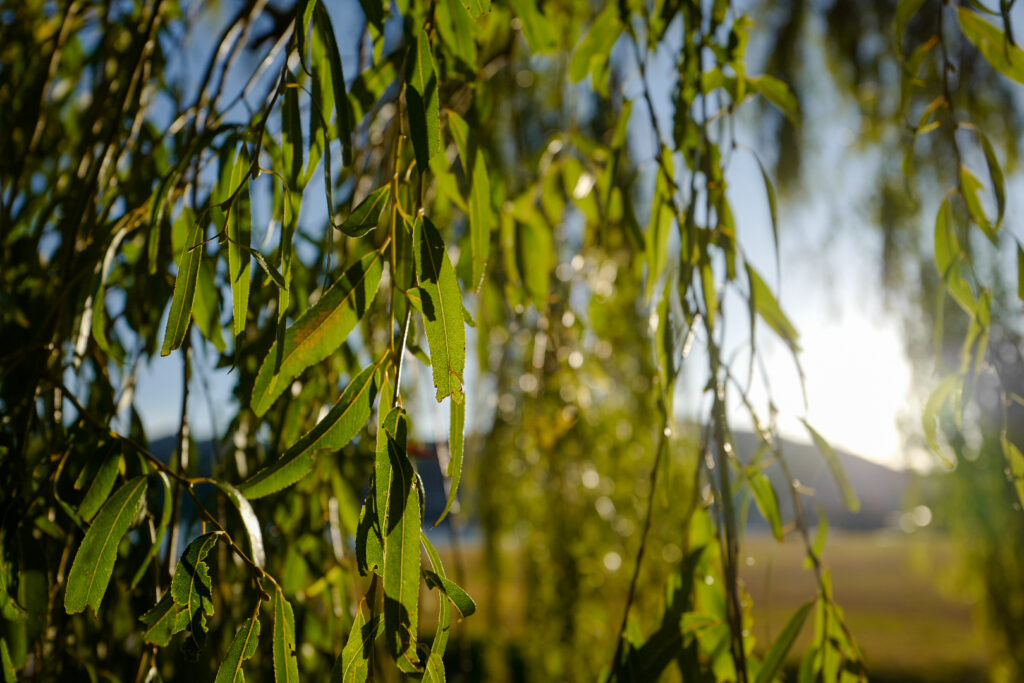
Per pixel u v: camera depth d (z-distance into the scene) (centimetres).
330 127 60
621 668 65
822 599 67
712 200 69
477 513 167
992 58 66
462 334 49
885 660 498
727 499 63
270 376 51
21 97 86
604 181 88
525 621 157
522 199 99
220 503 68
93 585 52
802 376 67
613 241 135
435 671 48
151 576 68
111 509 53
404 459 49
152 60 77
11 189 74
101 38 89
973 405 177
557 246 137
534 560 156
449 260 50
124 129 78
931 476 196
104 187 73
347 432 52
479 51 88
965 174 68
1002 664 200
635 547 146
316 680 77
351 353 76
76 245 68
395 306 55
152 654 61
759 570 690
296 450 51
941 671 468
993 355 68
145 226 71
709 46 72
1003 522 189
